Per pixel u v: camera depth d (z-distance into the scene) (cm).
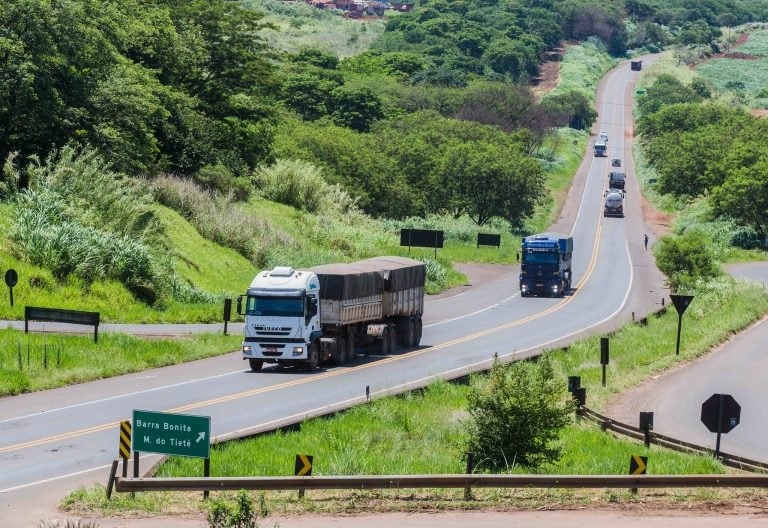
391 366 11350
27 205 14025
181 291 14712
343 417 8150
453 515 5412
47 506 5422
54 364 9612
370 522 5225
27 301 12088
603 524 5247
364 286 11712
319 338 11000
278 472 6147
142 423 5419
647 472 6500
